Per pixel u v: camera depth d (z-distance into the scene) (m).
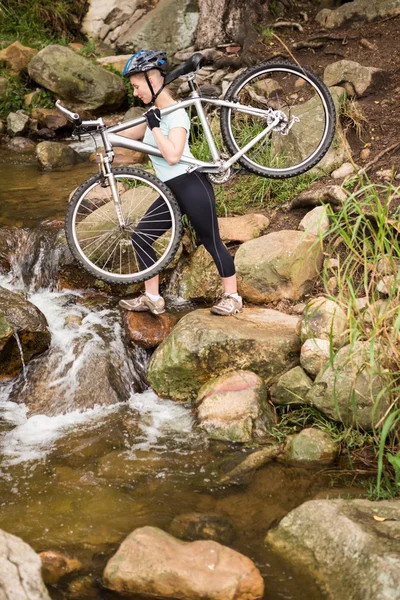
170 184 4.40
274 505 3.41
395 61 7.08
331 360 3.56
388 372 3.59
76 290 5.37
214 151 4.47
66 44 10.42
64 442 4.02
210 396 4.18
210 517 3.32
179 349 4.37
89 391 4.42
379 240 3.79
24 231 5.62
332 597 2.79
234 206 5.91
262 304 4.96
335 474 3.65
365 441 3.85
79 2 10.67
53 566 2.97
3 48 10.04
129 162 7.53
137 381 4.62
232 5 9.20
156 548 2.91
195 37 9.66
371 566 2.77
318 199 5.39
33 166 7.70
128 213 5.33
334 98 6.27
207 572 2.83
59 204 6.32
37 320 4.62
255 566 2.93
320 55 7.85
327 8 9.02
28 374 4.60
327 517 3.06
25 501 3.46
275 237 5.03
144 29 9.83
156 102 4.27
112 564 2.89
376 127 6.15
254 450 3.88
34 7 10.65
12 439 4.07
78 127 4.38
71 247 4.46
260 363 4.31
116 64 9.77
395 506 3.13
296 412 4.16
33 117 9.09
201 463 3.78
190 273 5.23
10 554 2.82
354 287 4.73
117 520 3.30
